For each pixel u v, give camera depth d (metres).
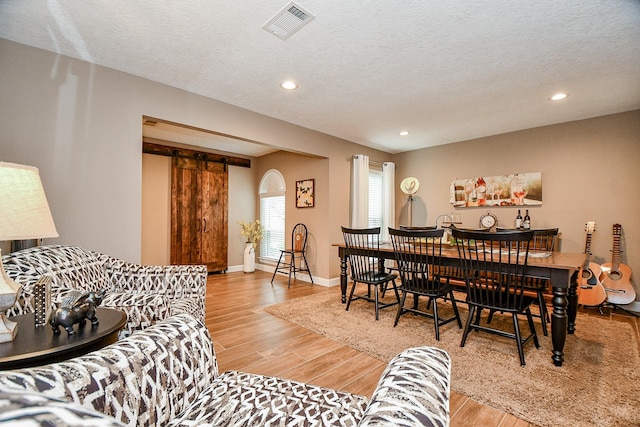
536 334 2.55
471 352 2.29
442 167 5.14
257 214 6.33
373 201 5.49
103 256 2.25
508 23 1.97
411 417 0.67
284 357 2.25
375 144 5.20
